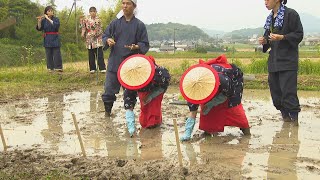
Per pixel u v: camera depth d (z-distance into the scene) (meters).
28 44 17.31
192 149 4.29
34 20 17.91
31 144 4.55
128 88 4.85
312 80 8.91
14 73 9.97
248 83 8.82
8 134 4.98
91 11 9.55
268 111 6.20
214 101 4.60
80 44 17.89
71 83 9.48
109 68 5.79
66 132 5.05
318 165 3.74
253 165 3.74
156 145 4.46
